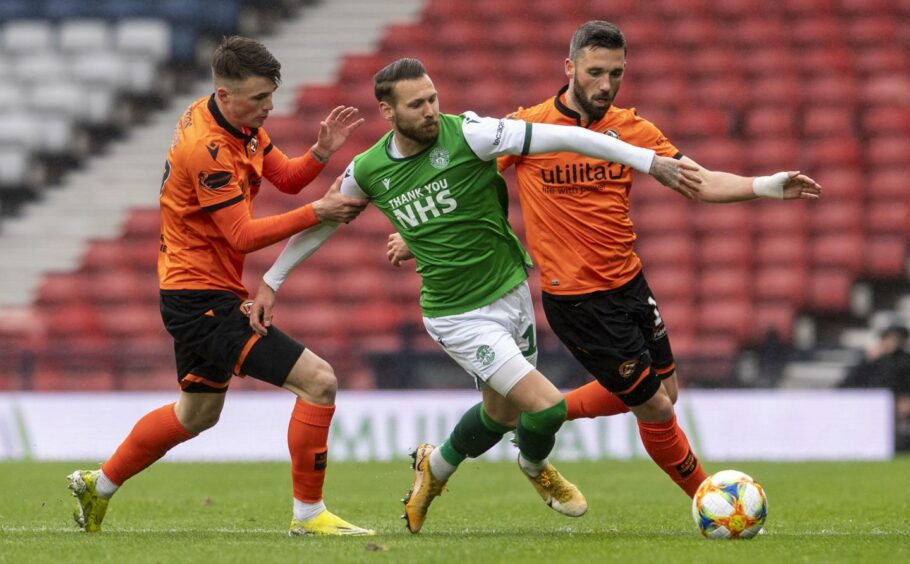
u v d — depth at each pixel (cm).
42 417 5559
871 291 6800
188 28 8319
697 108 7494
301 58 8438
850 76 7538
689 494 2670
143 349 5834
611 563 1955
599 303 2555
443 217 2402
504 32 8150
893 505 3222
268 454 5431
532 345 2531
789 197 2339
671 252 6731
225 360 2444
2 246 7425
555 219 2558
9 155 7762
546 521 2872
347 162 7469
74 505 3297
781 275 6619
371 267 6862
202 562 1992
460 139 2381
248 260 6888
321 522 2481
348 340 6588
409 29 8294
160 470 4628
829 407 5222
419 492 2542
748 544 2208
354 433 5347
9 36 8388
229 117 2417
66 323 6812
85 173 7931
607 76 2484
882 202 6925
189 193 2427
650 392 2570
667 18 8025
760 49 7775
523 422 2425
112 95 8131
